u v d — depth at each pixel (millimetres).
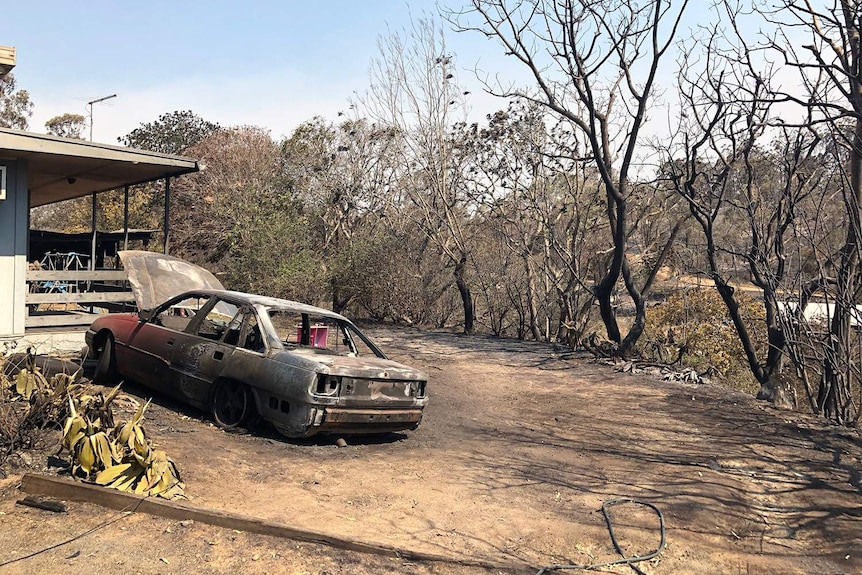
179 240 27734
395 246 22375
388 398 7109
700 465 7637
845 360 10938
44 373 7473
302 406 6582
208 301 7891
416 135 22672
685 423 9664
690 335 20547
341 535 4582
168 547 4164
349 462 6602
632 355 16078
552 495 6262
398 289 22266
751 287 27047
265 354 6957
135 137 43531
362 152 26422
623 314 26422
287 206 23375
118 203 32594
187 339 7656
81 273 11031
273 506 5113
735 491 6797
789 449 8570
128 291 13125
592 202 21047
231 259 21688
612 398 11234
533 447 7988
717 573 4945
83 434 4875
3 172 9922
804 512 6402
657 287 25672
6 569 3699
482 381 12203
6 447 5273
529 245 21688
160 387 7918
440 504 5691
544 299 21750
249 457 6324
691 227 20562
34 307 14266
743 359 20516
